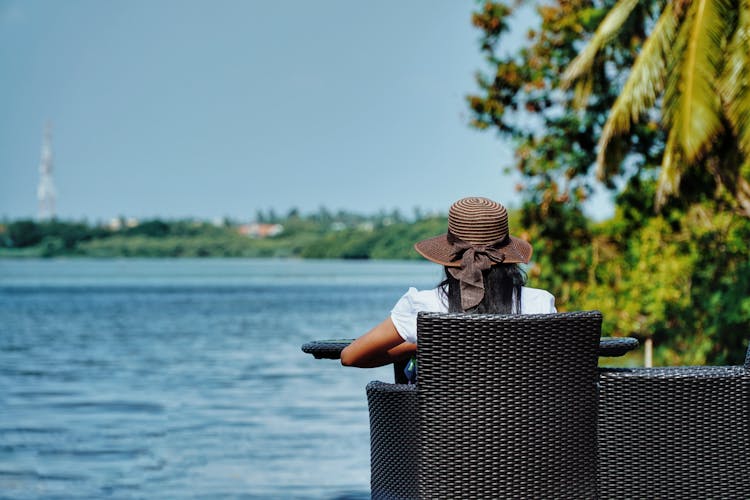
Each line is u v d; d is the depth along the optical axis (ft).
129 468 50.72
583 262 102.63
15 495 44.34
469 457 20.93
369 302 325.01
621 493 21.75
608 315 97.50
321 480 47.37
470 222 22.59
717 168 82.89
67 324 208.44
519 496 20.99
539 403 20.90
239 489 45.44
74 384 92.22
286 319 225.56
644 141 96.32
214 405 75.97
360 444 57.57
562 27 101.35
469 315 20.68
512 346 20.75
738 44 69.26
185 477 48.29
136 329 190.08
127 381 94.63
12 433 62.34
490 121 104.47
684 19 75.00
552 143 103.30
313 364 111.75
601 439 21.70
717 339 87.66
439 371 20.86
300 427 64.34
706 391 21.65
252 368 106.93
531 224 104.22
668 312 94.68
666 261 94.17
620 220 101.81
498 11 103.09
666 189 73.97
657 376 21.52
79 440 59.57
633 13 85.40
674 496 21.77
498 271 22.43
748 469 21.79
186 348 140.26
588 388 21.26
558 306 102.42
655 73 75.36
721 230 94.27
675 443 21.68
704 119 70.18
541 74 102.99
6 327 198.18
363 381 92.68
